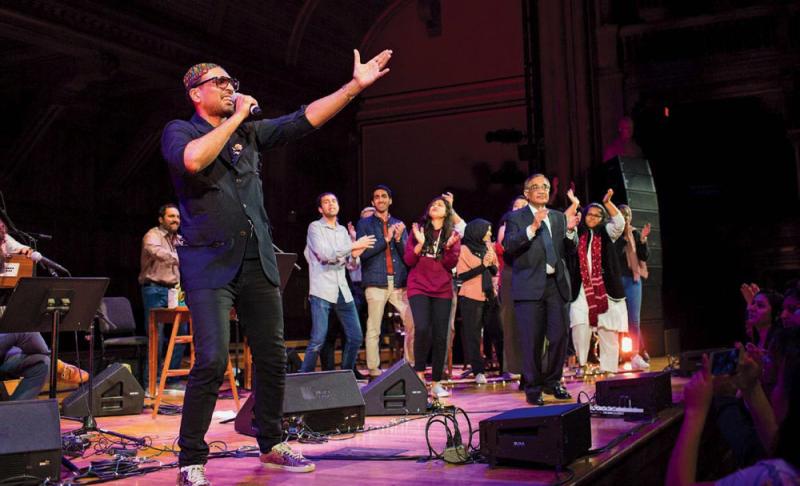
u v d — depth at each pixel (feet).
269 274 8.98
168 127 8.71
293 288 43.37
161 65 34.58
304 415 11.95
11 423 8.80
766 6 33.94
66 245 36.09
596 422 12.49
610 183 31.12
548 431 8.87
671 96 35.17
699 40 34.96
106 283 12.88
